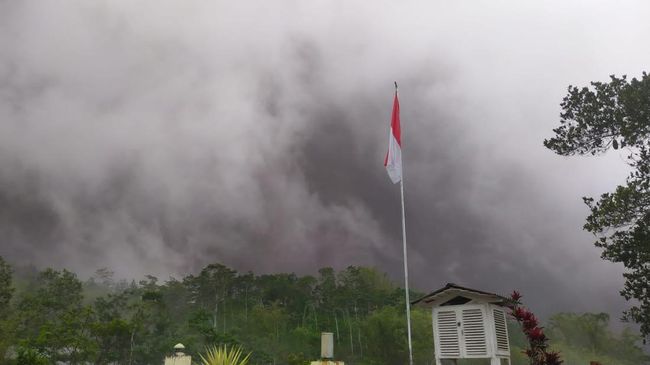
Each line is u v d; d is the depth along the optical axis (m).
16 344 53.38
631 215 15.59
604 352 121.12
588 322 125.75
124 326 59.03
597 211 15.98
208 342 71.00
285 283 142.88
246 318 122.88
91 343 53.91
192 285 134.00
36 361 24.17
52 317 73.75
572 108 17.62
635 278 15.69
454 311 12.80
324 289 147.88
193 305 129.50
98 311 76.00
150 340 68.06
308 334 112.12
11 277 66.69
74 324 55.81
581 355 113.75
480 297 12.48
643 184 15.42
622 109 16.17
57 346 50.56
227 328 115.62
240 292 139.12
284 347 105.25
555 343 113.56
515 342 63.38
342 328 124.81
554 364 5.29
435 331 12.95
